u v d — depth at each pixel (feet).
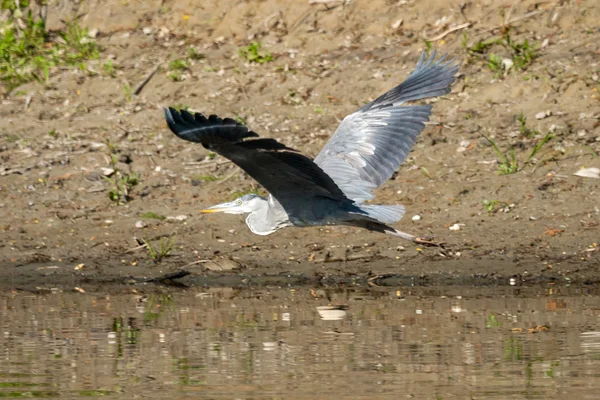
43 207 48.83
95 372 28.89
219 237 45.93
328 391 26.71
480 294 39.55
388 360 29.68
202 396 26.37
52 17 64.08
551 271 41.83
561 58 55.01
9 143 53.88
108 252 45.16
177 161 51.88
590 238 43.86
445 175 49.01
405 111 31.55
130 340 32.68
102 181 50.67
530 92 53.36
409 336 32.60
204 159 52.06
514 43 56.39
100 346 31.94
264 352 30.91
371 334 32.99
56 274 43.50
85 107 56.75
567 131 50.67
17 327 34.71
